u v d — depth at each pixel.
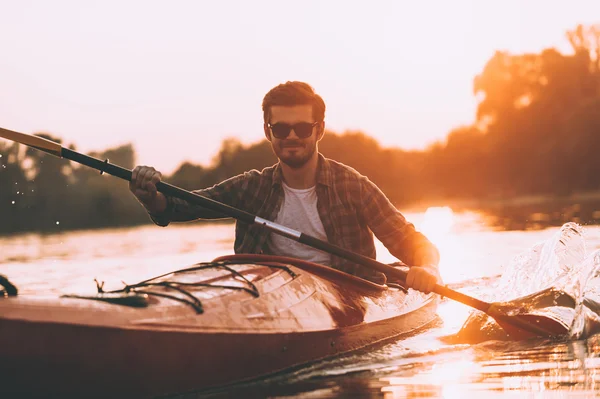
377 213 4.19
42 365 2.28
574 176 35.69
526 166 38.88
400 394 2.68
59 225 24.67
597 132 34.88
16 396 2.27
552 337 3.66
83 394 2.38
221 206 3.83
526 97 40.03
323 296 3.51
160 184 3.76
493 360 3.22
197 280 3.14
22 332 2.25
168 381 2.57
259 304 3.08
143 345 2.50
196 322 2.72
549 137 38.44
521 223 12.94
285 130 3.93
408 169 42.06
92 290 5.75
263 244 4.16
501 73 40.34
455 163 42.03
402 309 4.07
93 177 26.62
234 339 2.80
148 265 7.89
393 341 3.75
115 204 26.86
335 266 4.11
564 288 4.07
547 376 2.88
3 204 22.95
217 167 34.41
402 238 4.16
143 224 27.36
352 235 4.19
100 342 2.39
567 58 38.84
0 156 4.74
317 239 3.80
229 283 3.17
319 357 3.22
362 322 3.58
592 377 2.84
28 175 23.75
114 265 7.94
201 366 2.67
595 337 3.69
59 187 24.94
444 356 3.34
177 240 12.57
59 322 2.32
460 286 5.82
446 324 4.30
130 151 28.42
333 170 4.17
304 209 4.13
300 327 3.15
